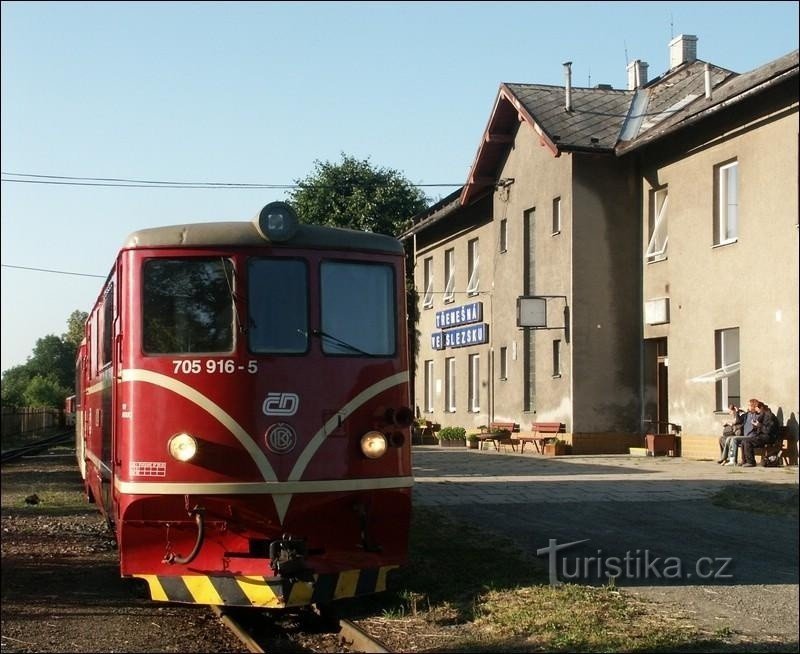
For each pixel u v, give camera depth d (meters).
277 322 8.82
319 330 8.88
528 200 29.44
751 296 21.84
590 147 26.38
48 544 13.67
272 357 8.72
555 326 27.30
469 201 32.78
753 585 9.71
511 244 30.69
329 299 8.98
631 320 26.80
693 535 12.45
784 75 19.77
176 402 8.59
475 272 35.19
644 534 12.52
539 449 27.12
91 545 13.56
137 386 8.68
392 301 9.23
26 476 26.45
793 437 20.55
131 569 8.68
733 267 22.48
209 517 8.52
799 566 10.60
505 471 21.28
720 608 8.76
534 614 8.50
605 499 15.69
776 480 18.03
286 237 8.88
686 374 24.33
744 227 22.11
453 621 8.51
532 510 14.57
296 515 8.59
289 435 8.64
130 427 8.66
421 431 36.97
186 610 9.37
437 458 26.42
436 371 38.22
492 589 9.57
